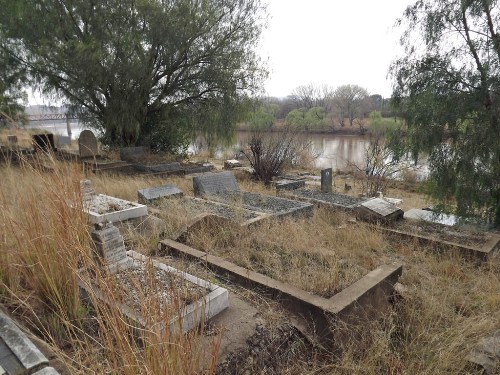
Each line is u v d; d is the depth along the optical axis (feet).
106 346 6.30
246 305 10.51
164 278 10.19
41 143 27.73
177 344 5.69
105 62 40.40
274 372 8.70
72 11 41.34
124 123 44.55
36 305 8.64
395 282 12.62
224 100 47.73
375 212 20.20
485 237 17.54
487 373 8.36
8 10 37.55
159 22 41.29
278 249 14.93
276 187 33.50
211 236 16.21
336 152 72.90
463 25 19.76
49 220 8.62
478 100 18.65
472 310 11.54
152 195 23.38
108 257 10.22
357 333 10.09
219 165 52.65
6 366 6.32
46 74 41.39
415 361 8.96
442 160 20.10
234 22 46.55
